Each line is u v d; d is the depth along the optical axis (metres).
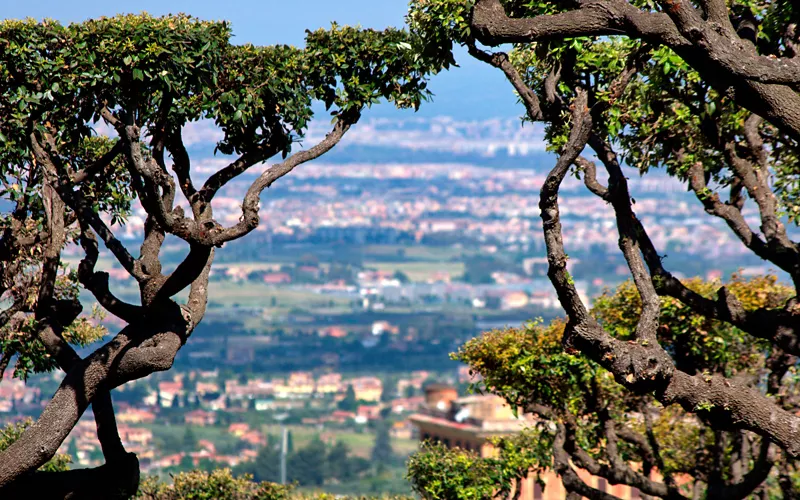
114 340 54.66
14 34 53.34
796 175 68.38
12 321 70.00
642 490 74.94
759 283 77.62
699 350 74.56
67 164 66.25
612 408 80.00
